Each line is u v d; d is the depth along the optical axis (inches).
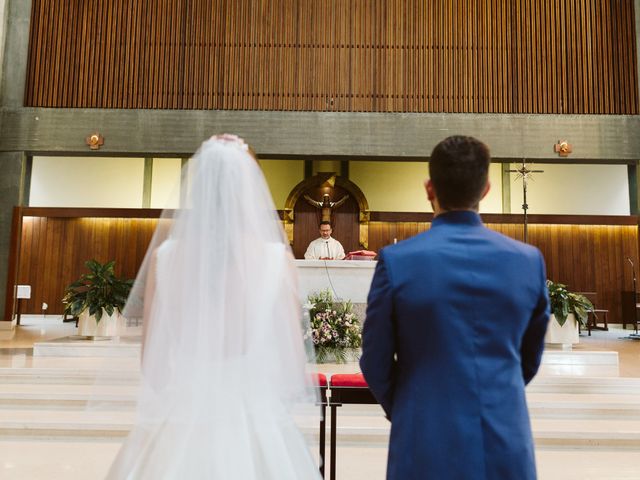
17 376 210.7
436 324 51.0
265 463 60.7
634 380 207.9
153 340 61.5
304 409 70.7
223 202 63.1
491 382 49.9
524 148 413.1
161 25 427.5
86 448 157.6
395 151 415.5
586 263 485.4
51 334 365.7
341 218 502.6
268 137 415.8
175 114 418.3
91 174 533.0
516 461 48.3
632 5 423.5
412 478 49.1
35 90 421.4
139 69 423.5
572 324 268.4
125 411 67.3
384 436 164.1
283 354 63.7
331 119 418.3
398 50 425.4
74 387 202.2
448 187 56.4
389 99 420.2
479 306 51.1
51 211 495.8
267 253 64.7
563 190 523.8
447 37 425.7
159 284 62.3
